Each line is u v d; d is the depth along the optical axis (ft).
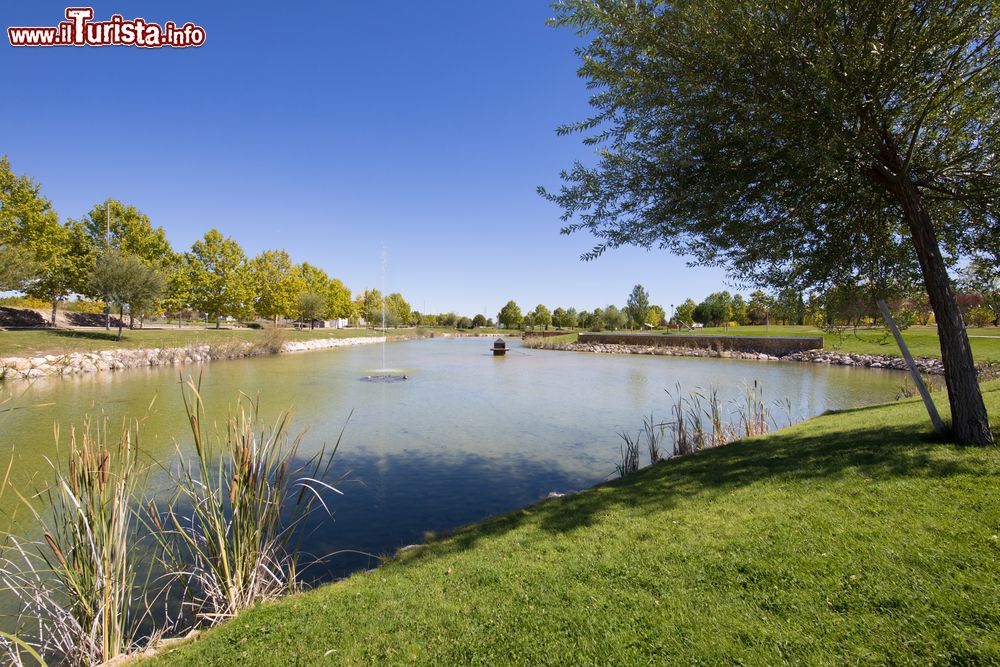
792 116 14.06
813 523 12.76
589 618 9.94
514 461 30.68
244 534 13.88
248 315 157.48
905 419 24.44
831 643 8.30
